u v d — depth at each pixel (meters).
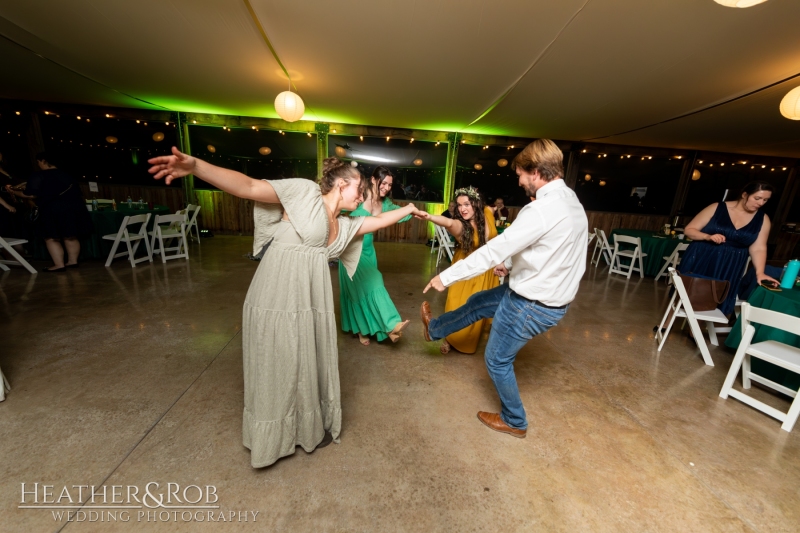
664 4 2.38
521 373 2.29
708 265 2.88
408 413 1.79
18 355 2.15
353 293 2.37
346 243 1.42
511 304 1.43
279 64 3.94
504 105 5.06
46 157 3.87
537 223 1.24
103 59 4.07
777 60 3.03
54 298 3.17
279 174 7.50
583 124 5.91
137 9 2.88
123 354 2.23
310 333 1.29
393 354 2.42
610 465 1.52
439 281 1.41
